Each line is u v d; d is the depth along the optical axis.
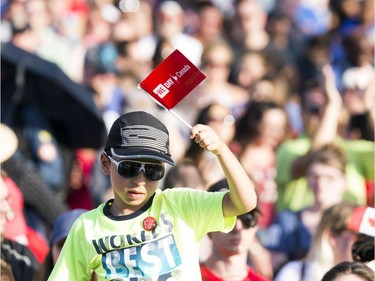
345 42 21.47
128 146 9.93
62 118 17.81
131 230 10.04
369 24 24.52
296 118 20.42
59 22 23.73
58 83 17.56
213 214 10.01
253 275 12.84
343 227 13.07
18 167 15.66
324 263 13.30
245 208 9.82
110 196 17.69
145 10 24.55
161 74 10.20
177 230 10.07
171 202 10.14
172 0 25.77
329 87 17.88
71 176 17.95
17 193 14.20
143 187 9.96
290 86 22.39
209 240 13.93
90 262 10.12
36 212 15.73
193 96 20.23
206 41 24.70
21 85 17.41
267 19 25.61
